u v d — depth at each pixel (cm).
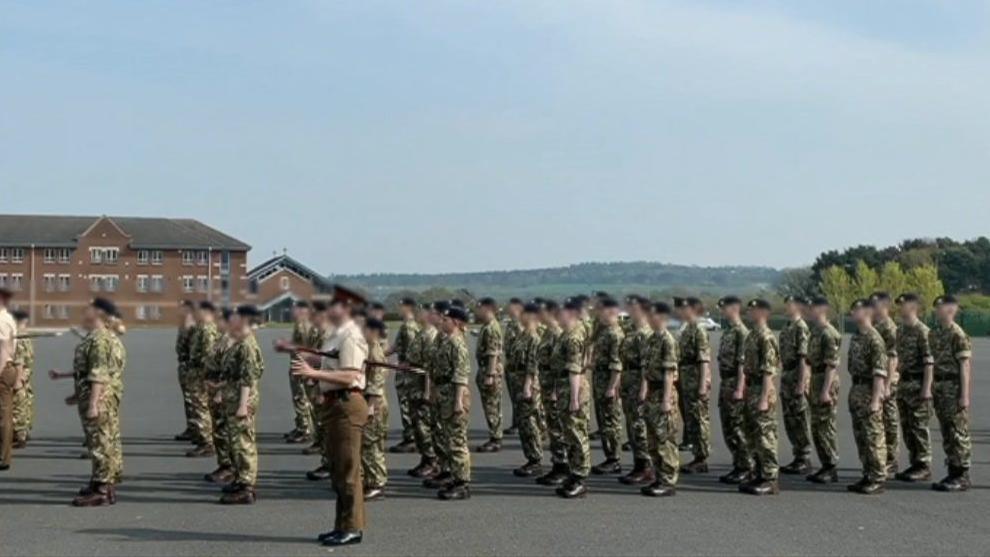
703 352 1334
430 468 1302
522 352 1531
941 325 1237
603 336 1325
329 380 897
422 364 1278
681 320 1357
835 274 6481
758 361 1188
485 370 1532
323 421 916
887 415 1323
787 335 1327
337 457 909
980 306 7550
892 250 9400
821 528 985
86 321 971
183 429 1803
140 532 955
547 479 1242
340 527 910
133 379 2984
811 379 1278
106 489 1096
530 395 1303
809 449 1344
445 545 905
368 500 1129
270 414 2075
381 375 1132
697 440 1347
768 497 1162
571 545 905
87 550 884
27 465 1373
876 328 1335
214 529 970
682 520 1022
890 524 1006
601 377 1338
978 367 3719
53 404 2267
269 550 884
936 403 1231
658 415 1169
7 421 1330
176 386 2756
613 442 1345
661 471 1167
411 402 1300
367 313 1002
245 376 1095
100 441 1090
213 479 1240
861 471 1362
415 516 1039
